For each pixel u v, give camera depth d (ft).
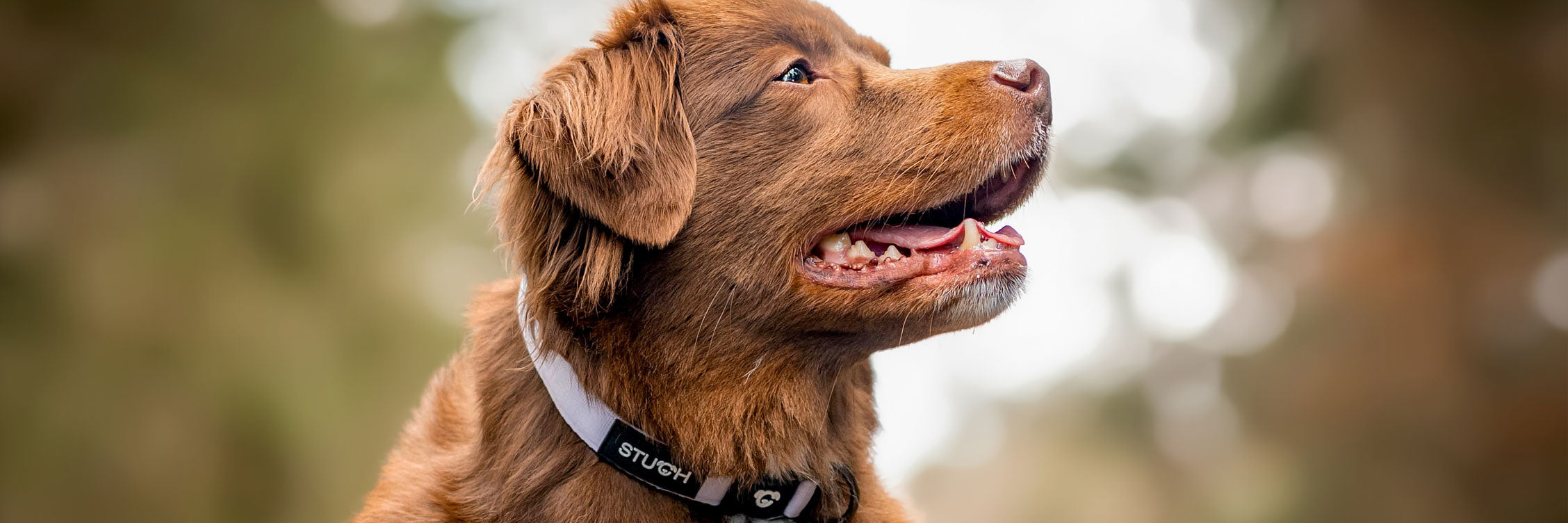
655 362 10.66
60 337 32.04
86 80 34.53
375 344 36.65
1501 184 37.40
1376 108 38.55
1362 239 38.50
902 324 10.77
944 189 11.11
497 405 10.74
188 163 35.17
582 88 10.78
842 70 11.50
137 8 35.91
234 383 33.09
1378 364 37.86
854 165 10.98
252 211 36.24
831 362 11.21
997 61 11.62
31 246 32.55
